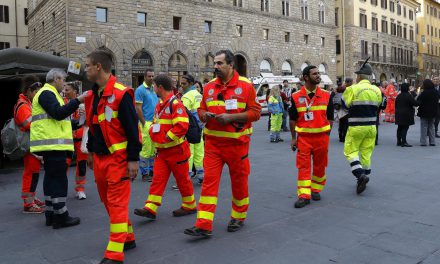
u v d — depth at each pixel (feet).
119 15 94.43
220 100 15.92
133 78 100.27
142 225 17.98
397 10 210.79
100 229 17.76
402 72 214.07
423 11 249.34
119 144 13.17
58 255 14.83
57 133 17.79
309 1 147.54
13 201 23.48
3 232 17.70
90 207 21.39
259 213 19.31
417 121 78.59
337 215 18.76
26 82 21.45
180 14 106.42
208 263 13.62
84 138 21.54
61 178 18.08
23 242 16.34
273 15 132.05
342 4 172.55
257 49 127.34
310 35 147.54
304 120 20.56
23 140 20.31
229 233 16.58
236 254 14.35
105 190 13.88
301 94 20.65
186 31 107.76
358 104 22.79
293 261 13.62
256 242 15.49
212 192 15.99
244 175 16.67
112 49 93.56
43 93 16.98
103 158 13.38
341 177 27.17
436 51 271.90
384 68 196.54
